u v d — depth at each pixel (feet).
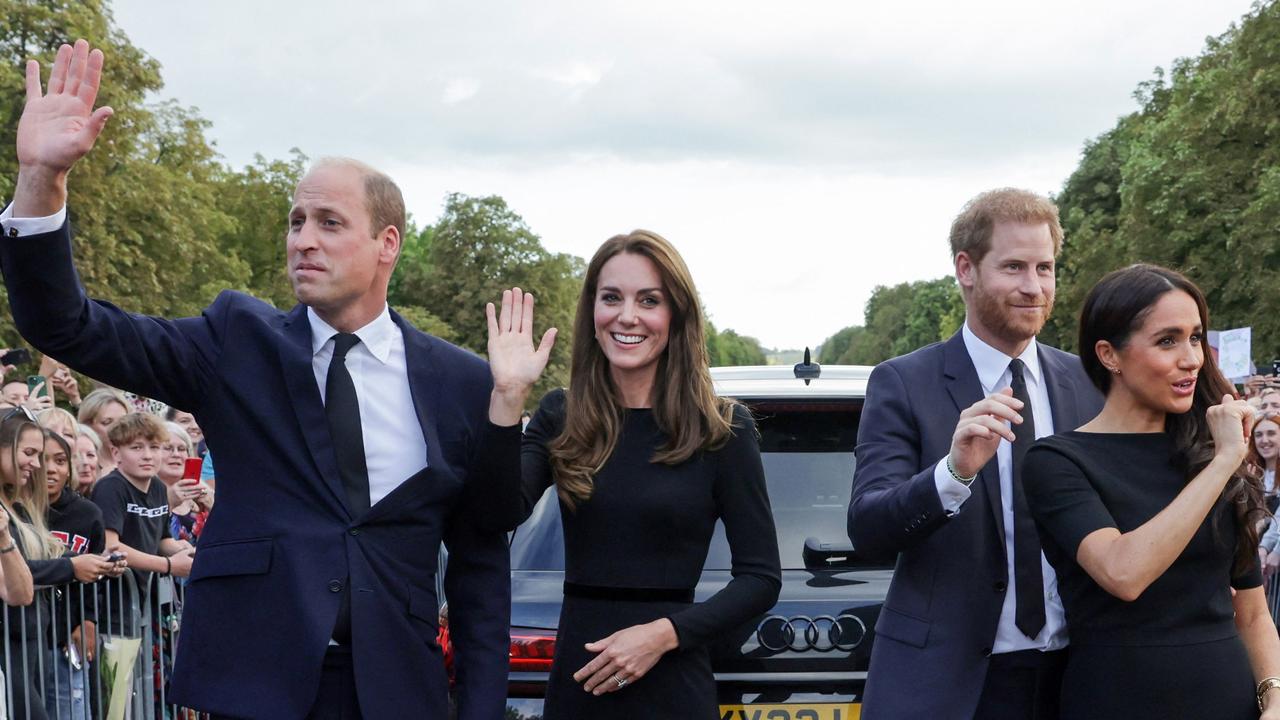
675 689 11.37
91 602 19.45
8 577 17.21
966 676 11.05
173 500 24.91
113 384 9.71
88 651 19.29
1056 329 151.84
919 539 10.82
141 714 21.04
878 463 11.52
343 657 9.78
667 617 11.38
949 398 11.77
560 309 248.73
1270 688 10.16
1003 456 11.58
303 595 9.62
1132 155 146.72
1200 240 122.72
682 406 11.62
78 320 9.34
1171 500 10.23
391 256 10.41
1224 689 9.95
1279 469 27.73
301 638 9.56
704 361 11.76
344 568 9.78
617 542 11.51
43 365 35.37
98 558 18.76
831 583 13.56
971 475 10.40
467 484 10.48
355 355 10.30
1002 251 11.48
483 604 10.81
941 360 11.98
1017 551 11.36
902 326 520.42
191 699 9.61
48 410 22.40
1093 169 179.11
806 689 13.15
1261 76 116.57
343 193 10.09
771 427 14.93
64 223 9.17
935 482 10.52
